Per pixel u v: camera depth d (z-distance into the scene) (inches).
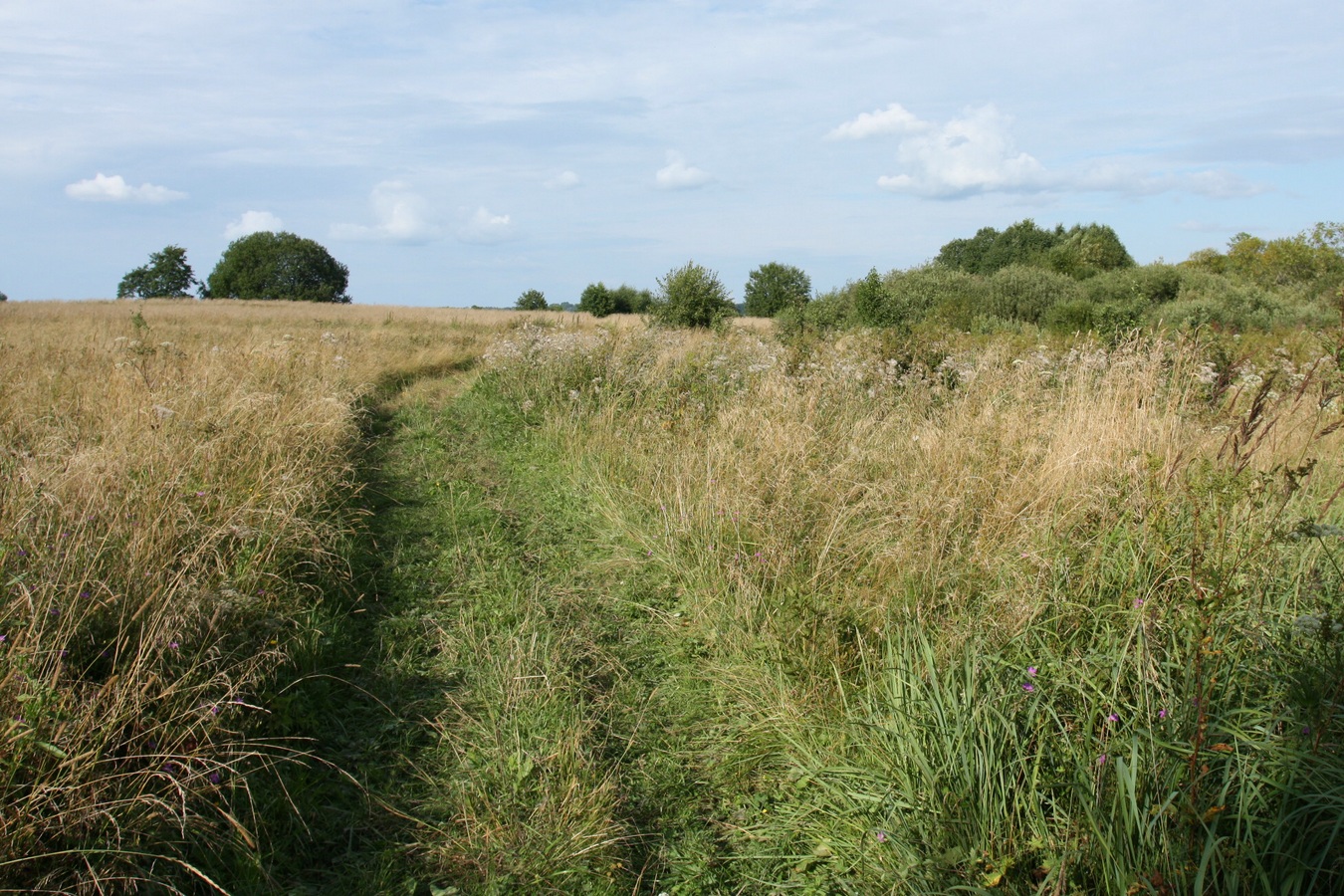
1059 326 824.3
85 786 109.8
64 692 118.6
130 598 145.3
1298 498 195.3
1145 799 101.8
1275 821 99.0
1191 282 1192.8
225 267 3661.4
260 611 166.9
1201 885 86.3
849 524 216.2
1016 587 163.9
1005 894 96.3
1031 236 2158.0
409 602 211.2
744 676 167.0
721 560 212.8
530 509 295.4
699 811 135.8
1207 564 139.5
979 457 233.8
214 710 125.3
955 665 133.8
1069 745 114.6
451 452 381.7
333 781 137.7
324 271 3779.5
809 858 120.6
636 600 213.9
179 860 107.0
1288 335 574.6
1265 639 129.2
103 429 254.2
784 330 853.8
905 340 488.7
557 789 132.3
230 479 232.7
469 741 148.8
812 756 137.1
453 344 952.3
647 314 1034.1
